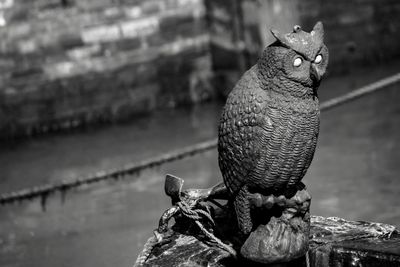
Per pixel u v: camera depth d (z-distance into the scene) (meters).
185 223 3.62
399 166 6.56
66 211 6.61
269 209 3.01
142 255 3.36
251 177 2.90
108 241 5.62
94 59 10.43
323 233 3.38
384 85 7.24
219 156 3.03
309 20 11.16
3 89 10.03
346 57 11.52
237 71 10.41
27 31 10.08
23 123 10.18
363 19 11.58
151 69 10.74
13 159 8.93
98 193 7.06
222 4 10.38
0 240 6.04
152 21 10.67
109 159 8.27
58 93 10.30
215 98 10.98
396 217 5.34
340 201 5.86
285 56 2.77
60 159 8.62
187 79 10.93
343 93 9.90
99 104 10.55
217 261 3.21
